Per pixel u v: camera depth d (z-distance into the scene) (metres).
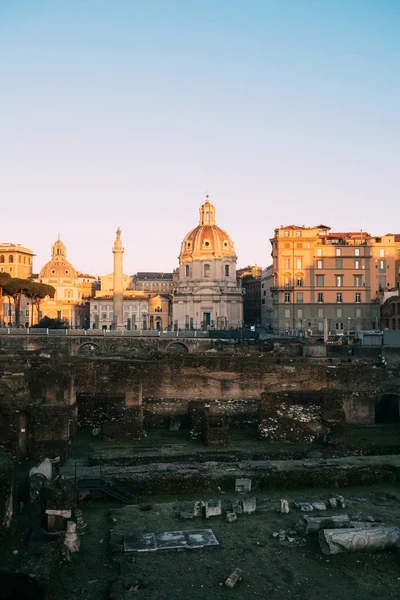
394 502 29.70
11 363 51.03
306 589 21.22
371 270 152.50
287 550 24.08
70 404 43.00
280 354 74.44
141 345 119.06
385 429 47.66
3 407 37.31
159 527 26.17
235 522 26.89
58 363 48.31
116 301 165.00
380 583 21.67
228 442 42.66
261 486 31.86
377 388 51.66
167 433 46.69
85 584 21.48
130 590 20.89
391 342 85.06
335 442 40.97
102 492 30.48
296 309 151.00
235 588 21.19
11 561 21.45
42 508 25.17
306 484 32.16
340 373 51.94
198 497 30.72
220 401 50.81
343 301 151.25
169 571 22.33
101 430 44.78
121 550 23.69
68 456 37.84
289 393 43.56
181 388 50.69
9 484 24.73
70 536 24.08
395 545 24.12
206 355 62.56
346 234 163.50
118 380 47.88
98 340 121.75
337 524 25.53
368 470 32.88
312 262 151.25
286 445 41.88
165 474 31.61
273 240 153.00
